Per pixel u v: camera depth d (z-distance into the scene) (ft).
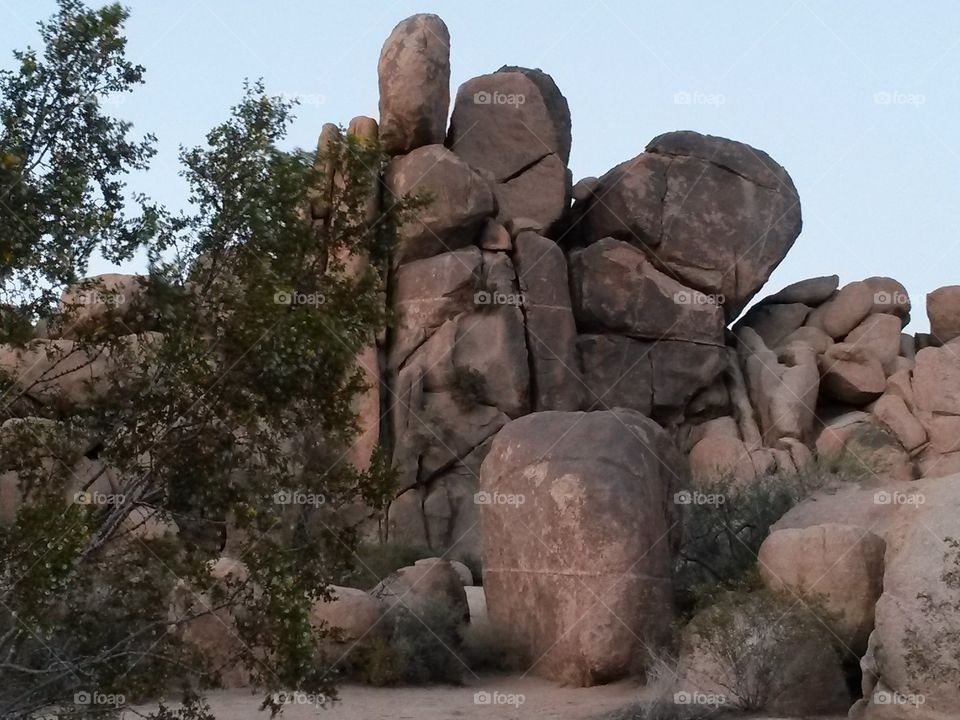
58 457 26.76
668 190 99.30
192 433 26.00
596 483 44.75
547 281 91.66
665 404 93.81
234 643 34.73
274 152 27.20
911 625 32.86
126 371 27.09
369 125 93.35
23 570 23.27
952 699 31.60
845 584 38.52
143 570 26.50
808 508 46.19
